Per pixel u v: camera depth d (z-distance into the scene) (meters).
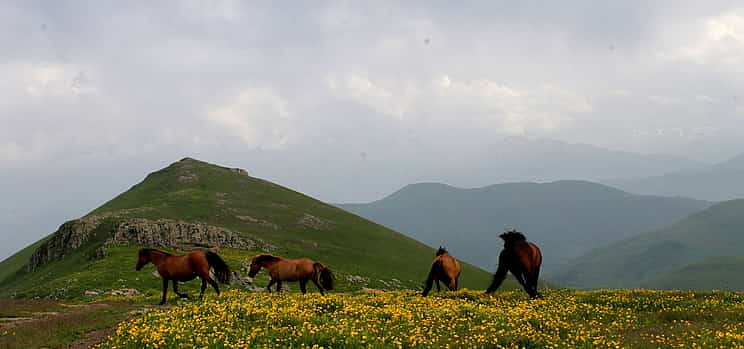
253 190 148.50
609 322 19.70
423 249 130.50
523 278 26.83
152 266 63.44
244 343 14.89
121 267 63.44
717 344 15.16
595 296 26.19
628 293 27.70
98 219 90.94
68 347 17.27
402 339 15.57
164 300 27.56
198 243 84.81
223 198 132.88
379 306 22.38
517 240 26.05
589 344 15.34
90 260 74.12
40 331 19.44
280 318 18.08
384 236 131.12
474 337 15.71
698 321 19.72
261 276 67.19
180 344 14.81
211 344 14.93
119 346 15.32
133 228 81.69
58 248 86.38
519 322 18.08
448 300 23.53
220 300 24.92
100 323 21.19
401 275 99.50
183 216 109.00
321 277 27.52
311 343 15.07
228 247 87.12
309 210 138.75
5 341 18.03
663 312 21.61
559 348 15.07
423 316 19.28
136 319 19.34
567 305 22.94
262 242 95.94
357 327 16.89
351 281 82.31
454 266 28.62
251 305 20.67
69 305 32.59
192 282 58.38
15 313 26.91
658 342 15.71
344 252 108.19
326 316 18.91
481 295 26.70
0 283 89.38
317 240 113.25
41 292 55.00
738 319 19.59
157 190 140.62
